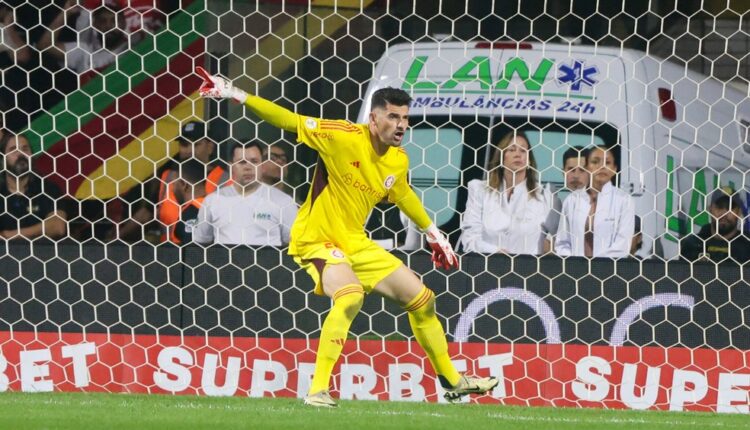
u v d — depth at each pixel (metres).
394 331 21.67
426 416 17.98
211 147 23.72
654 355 21.31
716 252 23.77
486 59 24.22
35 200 23.52
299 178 23.67
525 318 21.45
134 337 21.73
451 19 24.25
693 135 24.50
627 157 23.88
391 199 19.00
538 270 21.48
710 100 24.83
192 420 16.64
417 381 21.47
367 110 24.12
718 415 20.41
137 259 21.75
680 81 24.67
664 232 23.69
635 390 21.25
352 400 20.94
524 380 21.31
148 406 18.84
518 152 23.28
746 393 21.09
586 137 23.94
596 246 23.03
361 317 21.70
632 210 23.05
